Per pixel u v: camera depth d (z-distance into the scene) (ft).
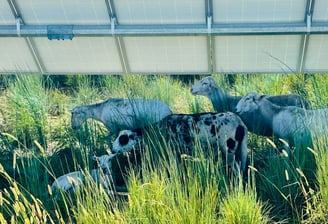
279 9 26.35
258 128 27.43
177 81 36.04
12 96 32.53
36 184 25.11
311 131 25.18
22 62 29.73
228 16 26.78
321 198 24.13
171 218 21.66
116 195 23.72
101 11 27.20
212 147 26.02
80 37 28.32
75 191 23.65
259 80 34.22
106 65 29.40
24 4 27.32
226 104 29.35
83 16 27.43
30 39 28.58
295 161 25.38
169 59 28.86
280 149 27.30
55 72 29.91
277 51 28.09
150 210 22.13
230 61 28.73
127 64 29.19
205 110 31.86
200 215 21.99
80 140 28.07
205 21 26.99
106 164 25.72
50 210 24.48
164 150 26.11
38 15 27.58
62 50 28.96
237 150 25.91
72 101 34.63
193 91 29.48
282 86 33.37
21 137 29.73
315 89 30.19
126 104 28.17
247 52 28.25
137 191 22.76
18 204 21.16
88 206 22.24
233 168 25.20
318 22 26.55
